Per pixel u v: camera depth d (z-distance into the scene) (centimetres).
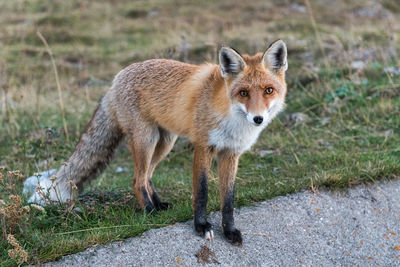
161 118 514
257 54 463
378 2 1797
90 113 959
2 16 1784
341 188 564
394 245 505
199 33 1451
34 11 1862
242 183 614
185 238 457
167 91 507
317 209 529
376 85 899
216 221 499
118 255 430
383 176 584
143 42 1471
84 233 470
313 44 1237
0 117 922
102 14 1842
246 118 432
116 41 1534
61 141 774
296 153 714
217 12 1797
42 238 436
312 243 488
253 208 521
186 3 1956
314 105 859
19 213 457
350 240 503
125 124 544
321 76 967
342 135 761
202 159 471
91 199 564
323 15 1678
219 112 450
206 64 511
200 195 466
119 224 488
